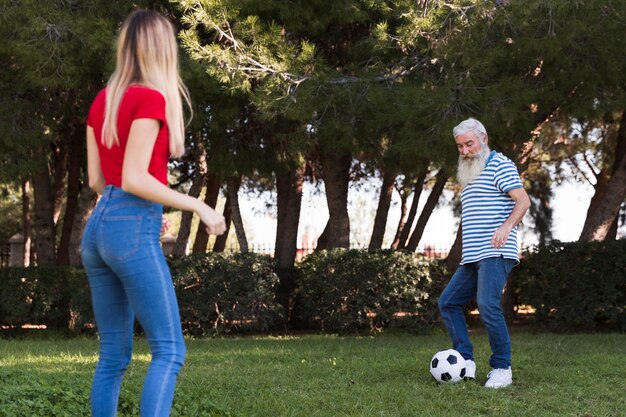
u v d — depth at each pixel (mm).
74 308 11750
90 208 12609
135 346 9398
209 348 9047
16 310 11984
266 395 5387
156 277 3139
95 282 3301
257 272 11695
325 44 11469
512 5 8109
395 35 9609
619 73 9453
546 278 11672
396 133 10109
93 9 9750
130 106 3092
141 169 3043
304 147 10586
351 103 9305
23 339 11750
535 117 10836
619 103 9750
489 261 5652
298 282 12320
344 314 11711
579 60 9375
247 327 11680
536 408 5020
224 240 16266
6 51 9766
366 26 11133
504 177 5637
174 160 14430
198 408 4727
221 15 8484
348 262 11695
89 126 3381
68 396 4812
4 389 4957
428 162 11469
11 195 24672
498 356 5750
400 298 11633
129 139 3053
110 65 9000
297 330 13008
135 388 5375
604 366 6566
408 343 9562
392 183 13953
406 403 5098
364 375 6281
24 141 10742
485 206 5707
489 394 5355
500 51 8484
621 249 11242
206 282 11539
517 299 13016
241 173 11984
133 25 3205
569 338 10000
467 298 6023
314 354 7973
